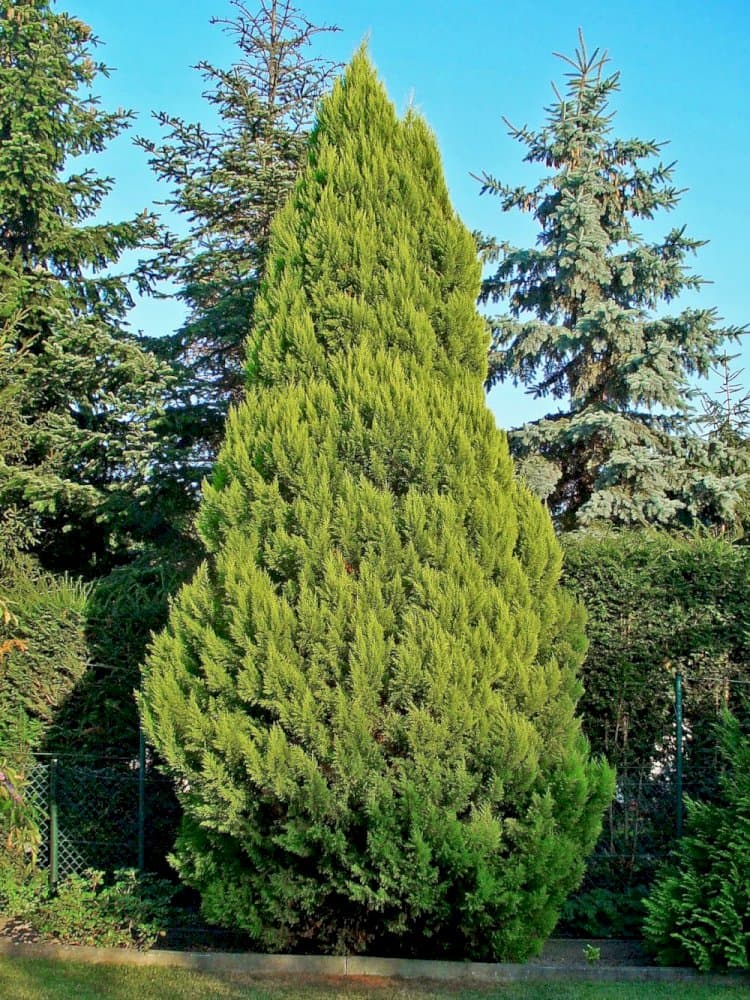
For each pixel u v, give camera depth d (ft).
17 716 25.48
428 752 16.79
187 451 36.17
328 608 17.34
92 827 24.64
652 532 27.07
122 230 42.86
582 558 24.03
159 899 21.44
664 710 23.18
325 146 21.16
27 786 24.70
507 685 17.74
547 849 16.94
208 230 39.99
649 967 18.34
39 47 40.63
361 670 16.85
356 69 21.66
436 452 18.47
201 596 18.45
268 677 16.99
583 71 43.01
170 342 40.14
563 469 43.47
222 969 18.62
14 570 37.45
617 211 42.91
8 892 22.98
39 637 25.72
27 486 35.88
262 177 36.73
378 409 18.45
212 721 17.29
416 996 16.67
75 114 43.50
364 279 19.74
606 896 21.25
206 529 18.94
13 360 38.63
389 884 16.67
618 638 23.43
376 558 17.70
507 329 41.75
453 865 16.60
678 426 40.93
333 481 18.39
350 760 16.65
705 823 19.44
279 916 18.03
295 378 19.47
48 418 38.40
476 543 18.31
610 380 41.65
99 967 18.90
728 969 18.04
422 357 19.40
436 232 20.26
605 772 18.34
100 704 25.99
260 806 17.47
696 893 18.57
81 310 43.52
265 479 18.71
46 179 41.93
